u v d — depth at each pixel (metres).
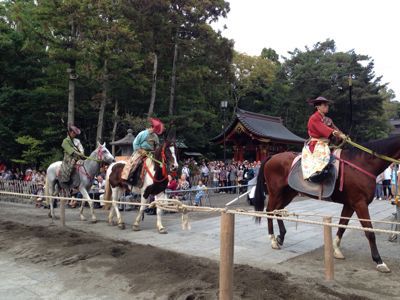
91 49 18.52
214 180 19.92
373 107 35.28
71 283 5.31
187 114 25.27
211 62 25.05
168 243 7.69
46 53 21.69
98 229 9.40
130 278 5.23
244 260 6.42
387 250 7.31
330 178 6.25
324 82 36.53
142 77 22.44
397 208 8.67
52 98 22.64
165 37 23.06
